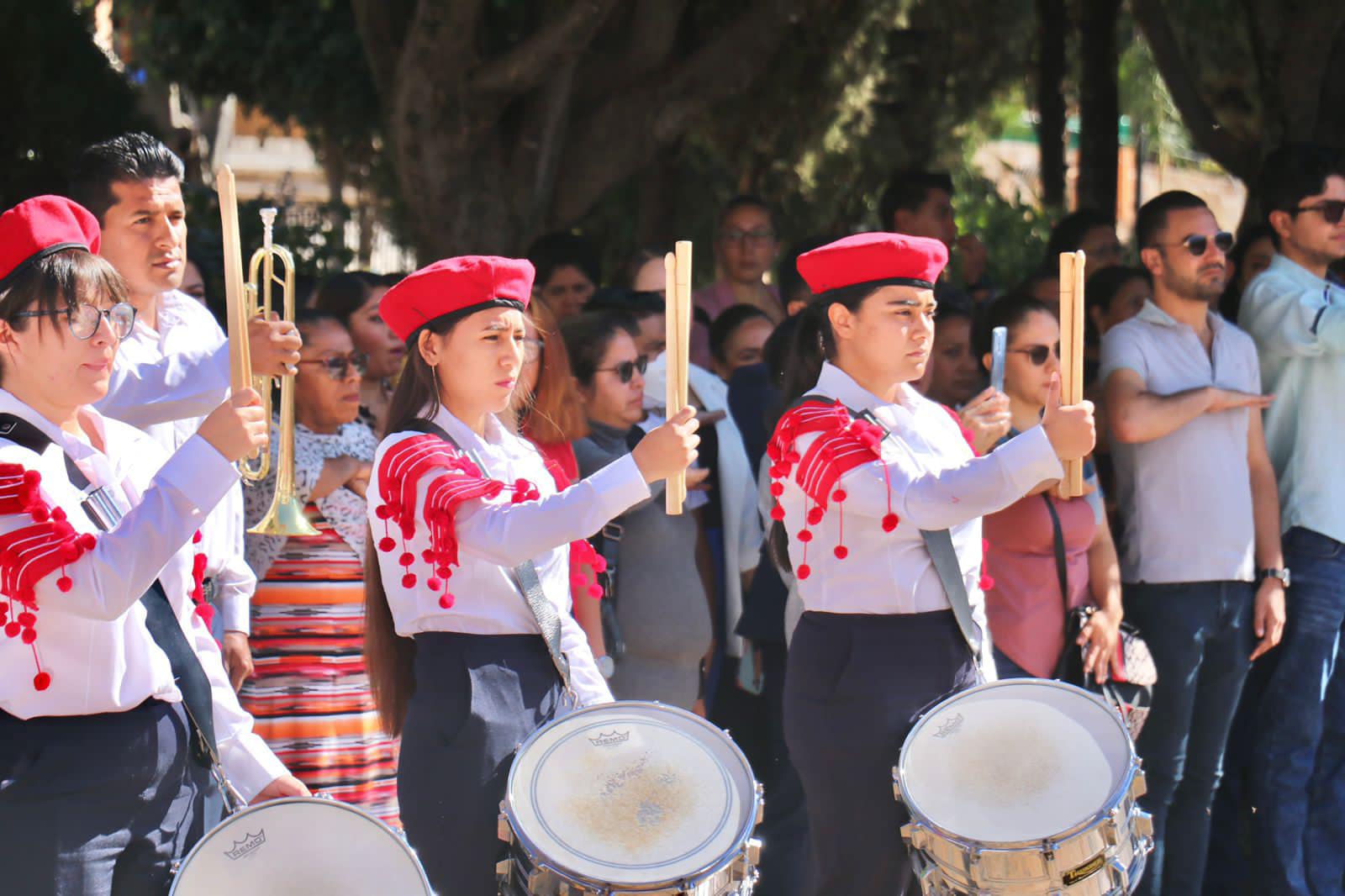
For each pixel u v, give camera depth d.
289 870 6.88
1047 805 8.05
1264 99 19.20
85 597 6.50
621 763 7.73
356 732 10.66
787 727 9.30
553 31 16.16
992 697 8.76
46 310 6.73
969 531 9.21
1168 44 20.86
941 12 22.95
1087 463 11.80
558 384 10.32
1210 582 12.21
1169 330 12.55
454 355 8.05
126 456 7.40
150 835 7.02
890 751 8.85
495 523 7.48
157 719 7.06
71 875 6.75
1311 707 12.85
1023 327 11.64
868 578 8.91
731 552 12.34
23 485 6.54
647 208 23.02
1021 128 39.19
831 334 9.24
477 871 7.85
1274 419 13.08
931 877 8.15
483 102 16.73
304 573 10.64
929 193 16.67
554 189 18.14
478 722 7.80
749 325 13.66
